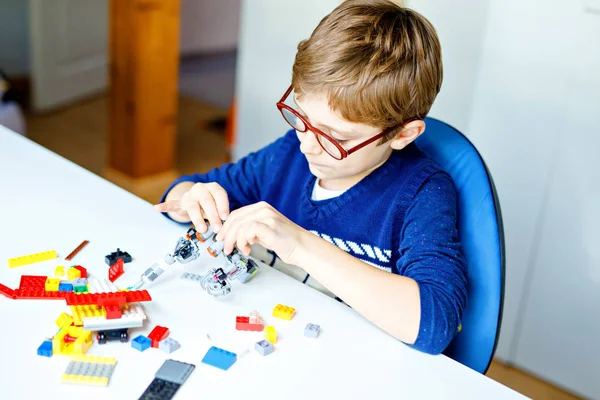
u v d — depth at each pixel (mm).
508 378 1823
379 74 866
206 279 887
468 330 1000
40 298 836
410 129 961
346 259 881
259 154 1195
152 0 2334
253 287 918
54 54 3123
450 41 1781
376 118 894
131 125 2490
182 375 730
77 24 3209
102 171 2674
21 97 3275
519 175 1731
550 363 1802
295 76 918
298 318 864
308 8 2064
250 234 864
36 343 761
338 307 899
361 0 948
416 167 1034
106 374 721
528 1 1600
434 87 954
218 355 768
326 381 760
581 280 1699
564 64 1588
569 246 1695
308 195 1102
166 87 2521
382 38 886
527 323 1812
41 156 1219
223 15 4383
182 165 2789
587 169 1622
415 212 993
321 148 920
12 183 1113
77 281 867
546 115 1647
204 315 846
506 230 1787
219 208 955
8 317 797
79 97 3334
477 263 1008
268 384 744
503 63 1680
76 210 1057
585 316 1715
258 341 803
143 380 727
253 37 2240
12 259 898
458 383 787
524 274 1783
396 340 849
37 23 3006
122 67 2426
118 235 1002
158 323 820
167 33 2438
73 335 769
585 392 1763
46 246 953
